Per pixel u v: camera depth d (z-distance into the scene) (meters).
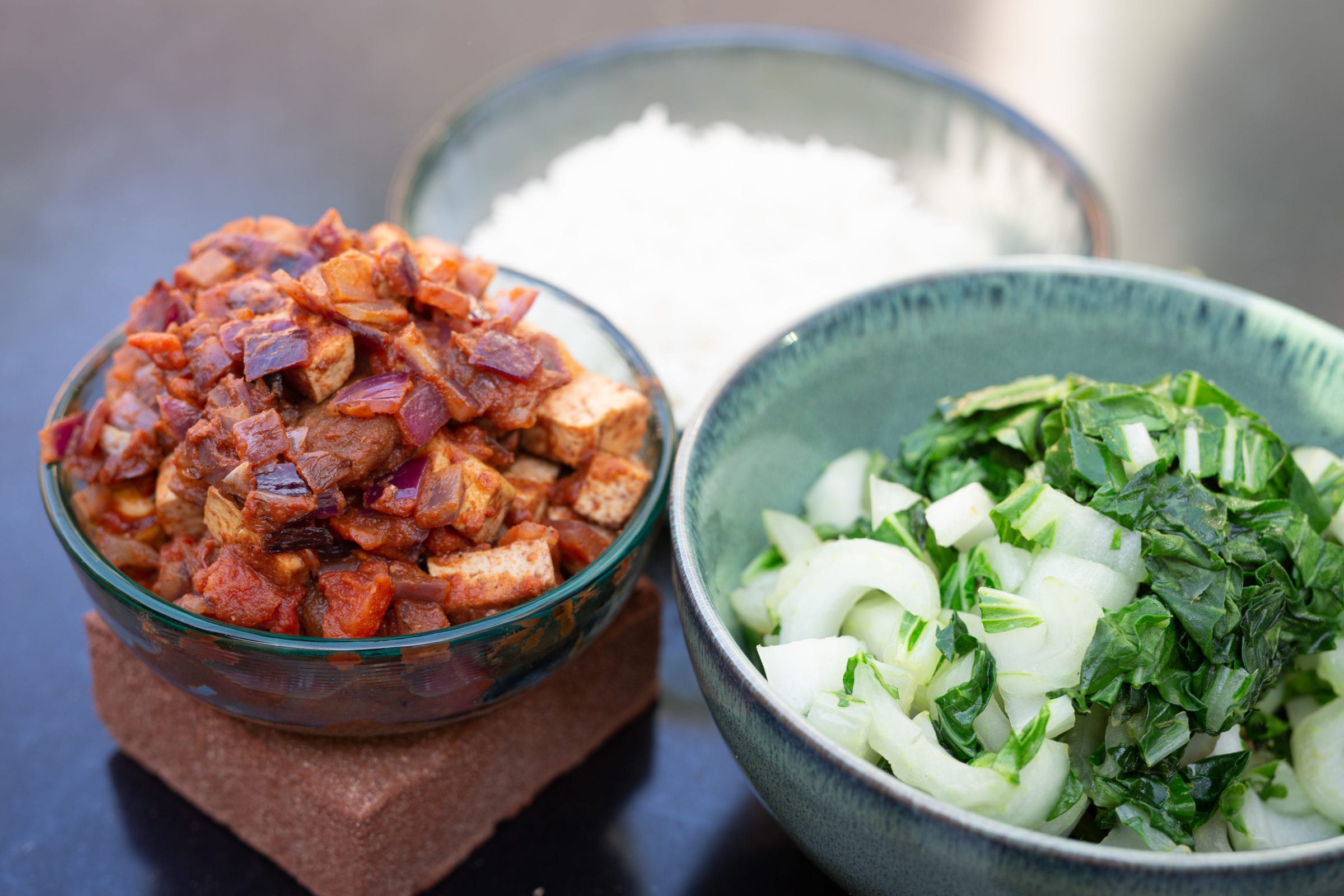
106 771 0.47
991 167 0.61
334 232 0.44
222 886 0.45
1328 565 0.42
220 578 0.40
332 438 0.40
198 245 0.45
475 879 0.45
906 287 0.47
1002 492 0.45
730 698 0.39
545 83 0.62
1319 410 0.46
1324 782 0.42
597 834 0.46
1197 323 0.46
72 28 0.76
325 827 0.43
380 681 0.40
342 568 0.41
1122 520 0.41
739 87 0.65
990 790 0.39
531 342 0.44
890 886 0.38
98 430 0.43
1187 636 0.41
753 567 0.46
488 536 0.42
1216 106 0.74
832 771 0.37
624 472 0.43
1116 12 0.83
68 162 0.67
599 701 0.47
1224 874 0.36
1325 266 0.64
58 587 0.51
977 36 0.80
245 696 0.41
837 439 0.48
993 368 0.48
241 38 0.77
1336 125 0.72
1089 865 0.36
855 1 0.83
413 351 0.41
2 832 0.45
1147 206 0.67
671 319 0.56
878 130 0.64
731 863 0.45
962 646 0.41
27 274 0.61
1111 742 0.40
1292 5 0.84
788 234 0.59
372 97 0.72
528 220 0.60
